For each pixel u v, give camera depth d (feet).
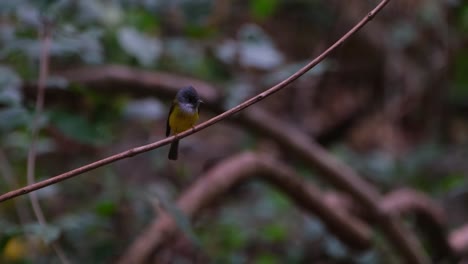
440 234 34.99
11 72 23.35
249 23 52.49
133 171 38.63
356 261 32.22
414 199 33.94
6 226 23.17
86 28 27.55
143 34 29.71
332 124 52.03
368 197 32.22
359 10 50.93
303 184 29.22
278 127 31.04
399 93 51.37
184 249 32.73
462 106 52.95
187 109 19.45
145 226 29.01
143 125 38.37
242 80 35.14
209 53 32.22
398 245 32.76
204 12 25.88
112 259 28.40
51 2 23.21
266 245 37.27
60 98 26.35
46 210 32.09
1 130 21.79
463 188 42.19
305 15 55.57
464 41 50.65
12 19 29.86
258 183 41.16
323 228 33.63
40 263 26.68
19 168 29.94
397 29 49.19
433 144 50.57
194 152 45.03
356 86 51.98
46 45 23.13
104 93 27.94
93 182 33.19
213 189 26.96
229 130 49.34
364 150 51.26
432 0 48.29
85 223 25.23
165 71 32.71
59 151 32.86
